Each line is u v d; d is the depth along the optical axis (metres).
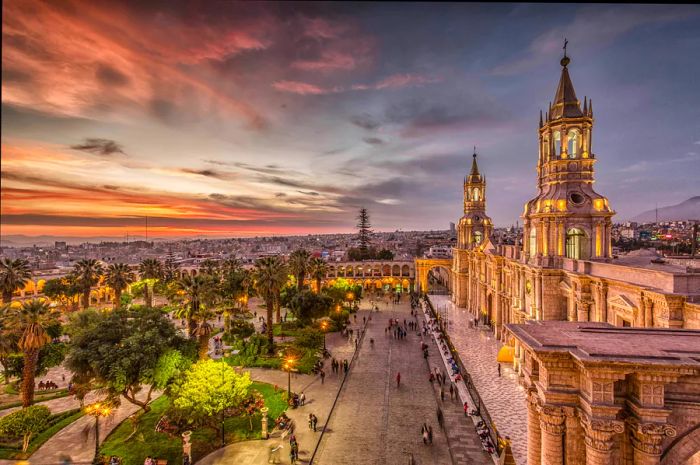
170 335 31.12
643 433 11.39
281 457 26.09
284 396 36.03
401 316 77.56
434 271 155.38
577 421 12.62
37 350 33.06
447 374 42.50
